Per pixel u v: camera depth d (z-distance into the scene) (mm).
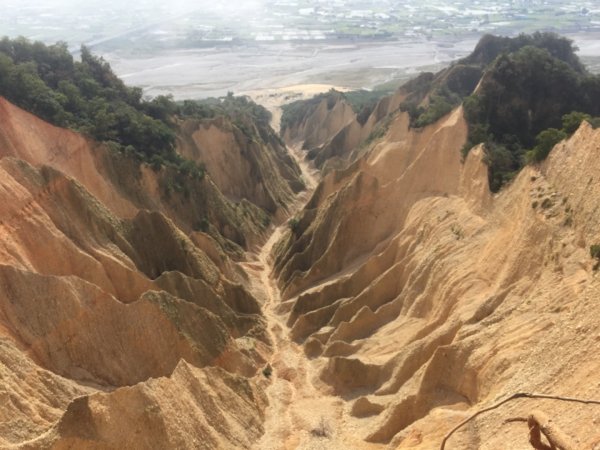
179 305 43719
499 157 49844
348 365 44125
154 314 41594
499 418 27141
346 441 37250
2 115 53094
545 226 38312
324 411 41000
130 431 29156
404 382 40375
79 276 45312
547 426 14234
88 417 28016
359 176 61500
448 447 28344
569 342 27438
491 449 24703
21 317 37406
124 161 62125
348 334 49438
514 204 44281
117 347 39938
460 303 41562
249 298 57219
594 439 19422
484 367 33156
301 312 55500
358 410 40281
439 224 51344
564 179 39844
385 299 52000
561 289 33750
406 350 41875
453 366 35594
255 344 51031
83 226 49031
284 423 40156
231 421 36844
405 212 58562
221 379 39781
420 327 44781
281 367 48750
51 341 37719
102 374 38656
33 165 52875
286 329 55188
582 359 25672
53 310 38406
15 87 58000
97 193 58000
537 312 34031
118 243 51156
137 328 40875
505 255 41500
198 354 42625
